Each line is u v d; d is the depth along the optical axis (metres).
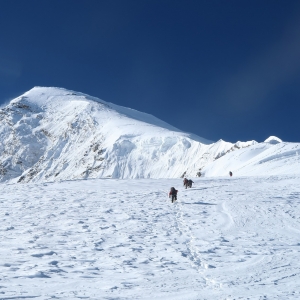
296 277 8.53
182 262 10.14
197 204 22.48
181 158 142.38
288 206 20.81
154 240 13.29
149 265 9.79
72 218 18.23
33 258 10.38
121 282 8.06
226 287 7.70
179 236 14.01
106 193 28.98
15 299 6.54
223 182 35.47
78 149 199.50
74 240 13.22
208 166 85.69
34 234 14.26
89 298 6.79
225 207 21.00
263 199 23.62
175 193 23.89
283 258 10.48
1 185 37.50
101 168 160.75
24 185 36.84
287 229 15.20
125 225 16.36
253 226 15.85
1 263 9.63
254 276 8.62
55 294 6.99
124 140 167.00
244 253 11.19
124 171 151.62
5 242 12.67
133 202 23.91
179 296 7.06
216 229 15.30
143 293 7.23
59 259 10.34
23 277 8.23
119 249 11.81
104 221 17.41
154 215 19.05
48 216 18.88
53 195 27.98
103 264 9.85
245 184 33.03
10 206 22.50
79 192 29.84
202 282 8.12
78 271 9.03
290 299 6.85
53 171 195.00
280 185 31.44
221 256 10.82
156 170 144.50
